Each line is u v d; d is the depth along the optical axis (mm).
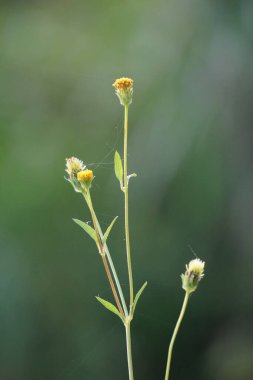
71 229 1163
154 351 1119
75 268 1147
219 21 1031
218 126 1036
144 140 1061
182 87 1058
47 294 1132
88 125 1267
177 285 1103
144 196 1070
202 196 1053
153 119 1065
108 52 1306
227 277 1095
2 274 1124
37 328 1112
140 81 1143
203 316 1111
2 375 1088
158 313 1109
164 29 1157
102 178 1161
